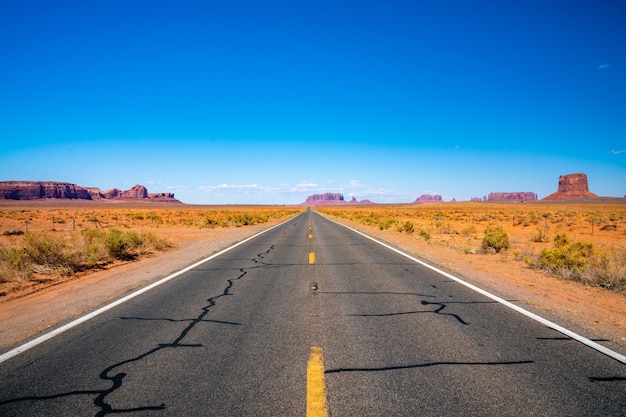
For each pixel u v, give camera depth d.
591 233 23.27
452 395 3.14
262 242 17.30
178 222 39.06
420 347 4.23
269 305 6.14
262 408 2.93
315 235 21.50
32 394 3.20
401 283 7.94
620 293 7.22
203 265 10.55
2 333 4.88
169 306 6.12
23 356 4.05
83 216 51.38
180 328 4.97
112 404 3.02
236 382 3.38
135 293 7.11
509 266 10.53
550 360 3.87
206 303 6.30
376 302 6.32
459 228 28.12
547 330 4.85
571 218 39.88
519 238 21.05
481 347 4.23
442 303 6.25
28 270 9.05
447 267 10.10
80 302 6.49
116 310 5.90
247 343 4.39
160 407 2.96
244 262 11.09
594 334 4.71
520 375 3.52
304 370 3.62
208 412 2.88
